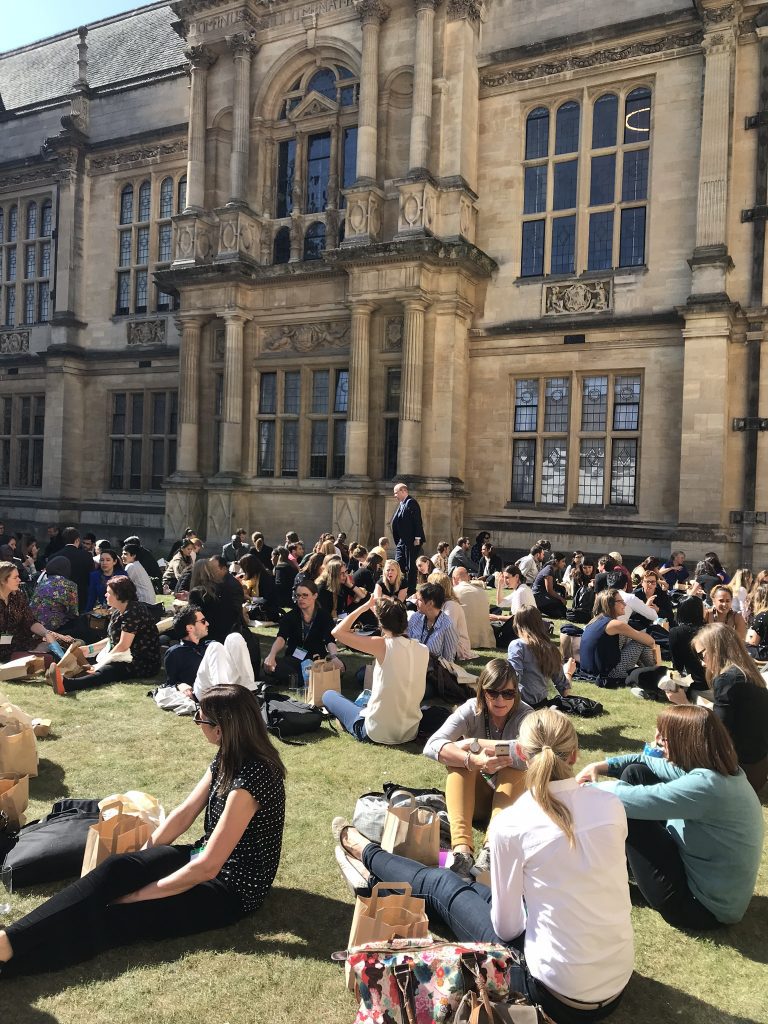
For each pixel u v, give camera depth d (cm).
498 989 350
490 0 2261
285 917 468
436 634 977
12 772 630
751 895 474
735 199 1959
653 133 2069
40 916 405
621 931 361
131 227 3055
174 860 443
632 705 941
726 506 1952
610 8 2119
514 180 2248
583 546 2120
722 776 456
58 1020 371
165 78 2958
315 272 2300
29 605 1084
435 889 442
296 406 2423
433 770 707
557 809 363
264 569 1466
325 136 2445
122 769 688
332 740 791
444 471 2159
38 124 3281
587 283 2147
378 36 2255
